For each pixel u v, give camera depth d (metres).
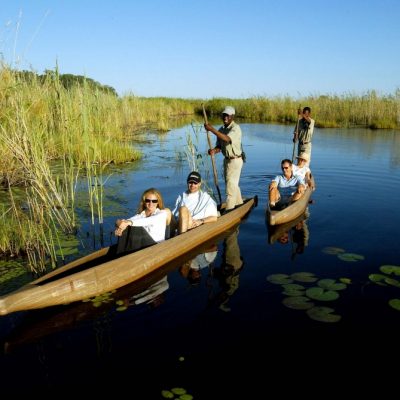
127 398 2.88
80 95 7.82
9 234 6.12
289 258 5.41
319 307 4.10
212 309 4.12
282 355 3.37
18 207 7.72
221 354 3.39
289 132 23.48
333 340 3.56
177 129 25.16
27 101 7.08
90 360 3.34
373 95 25.27
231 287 4.60
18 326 3.92
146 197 5.35
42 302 4.07
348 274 4.86
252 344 3.52
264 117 33.06
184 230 5.89
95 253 4.92
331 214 7.45
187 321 3.91
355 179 10.41
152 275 5.01
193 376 3.12
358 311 4.02
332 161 12.91
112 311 4.13
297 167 8.54
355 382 3.04
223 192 9.68
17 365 3.31
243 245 5.98
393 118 24.30
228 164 7.65
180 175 11.54
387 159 13.21
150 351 3.45
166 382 3.04
